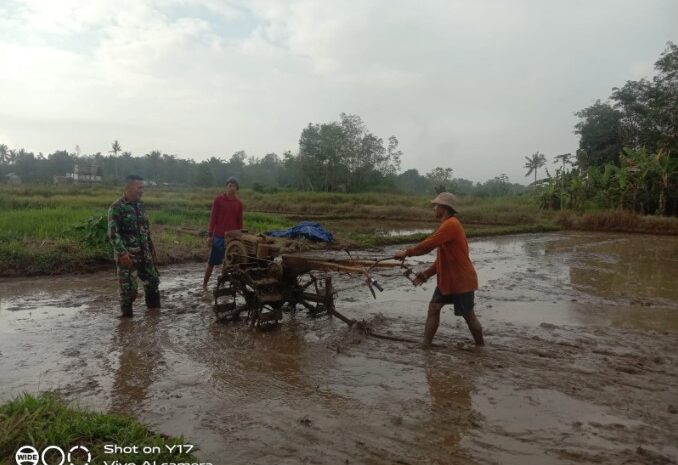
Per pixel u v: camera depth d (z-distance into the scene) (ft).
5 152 354.74
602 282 32.53
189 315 22.09
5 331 19.13
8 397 13.12
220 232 27.17
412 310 23.73
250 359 16.47
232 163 356.38
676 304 25.94
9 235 35.78
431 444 11.00
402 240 54.24
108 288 27.45
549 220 95.86
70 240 35.65
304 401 13.23
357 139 233.14
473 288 17.51
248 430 11.53
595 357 17.06
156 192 158.92
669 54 113.39
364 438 11.23
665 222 79.87
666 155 98.02
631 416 12.56
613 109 131.44
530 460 10.36
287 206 115.65
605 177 103.40
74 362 15.85
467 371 15.56
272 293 20.18
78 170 241.55
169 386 14.10
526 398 13.57
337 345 17.89
